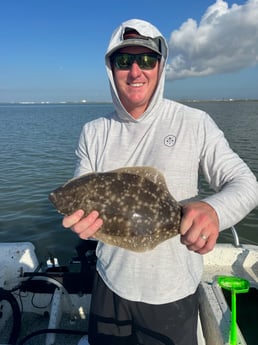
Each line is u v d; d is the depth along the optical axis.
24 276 1.20
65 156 5.95
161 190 0.69
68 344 1.11
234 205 0.59
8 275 1.22
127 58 0.76
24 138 8.96
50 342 1.03
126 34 0.78
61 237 2.45
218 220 0.57
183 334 0.74
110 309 0.80
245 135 8.27
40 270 1.27
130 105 0.79
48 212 2.95
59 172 4.61
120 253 0.75
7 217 2.85
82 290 1.18
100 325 0.81
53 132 10.61
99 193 0.71
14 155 6.14
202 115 0.76
